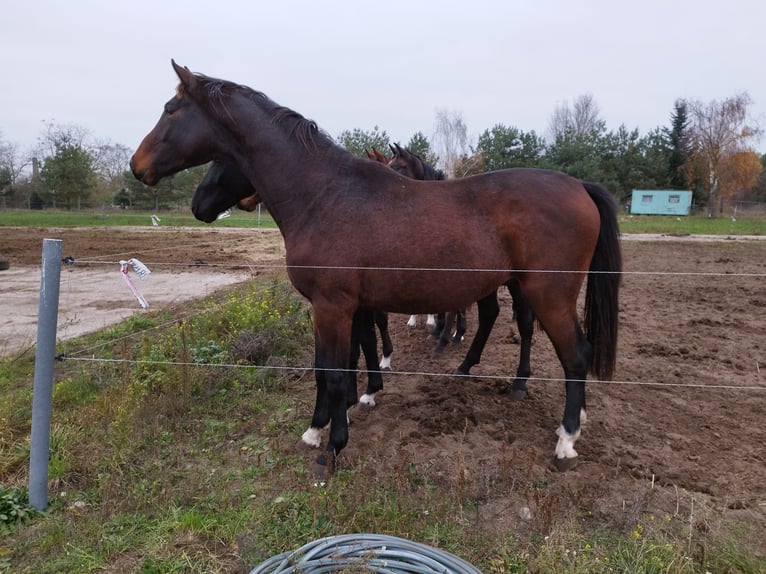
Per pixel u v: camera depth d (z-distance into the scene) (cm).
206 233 2041
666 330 646
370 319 399
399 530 255
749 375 480
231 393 429
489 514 273
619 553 236
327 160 318
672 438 358
